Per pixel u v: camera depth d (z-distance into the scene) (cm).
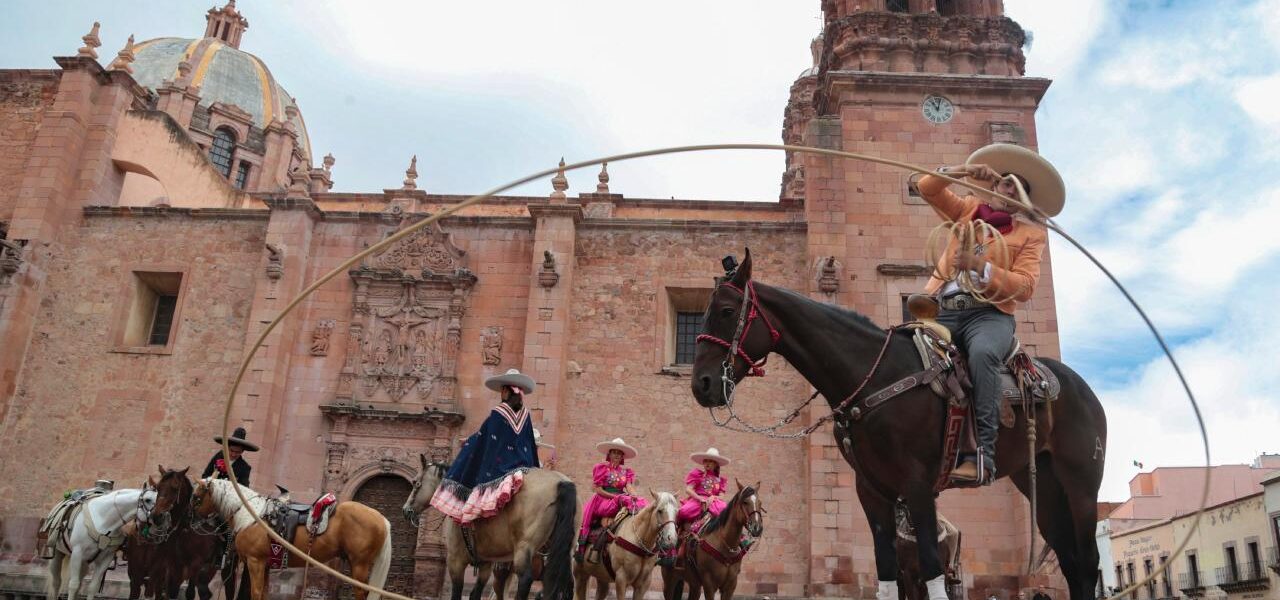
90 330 3222
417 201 3641
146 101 3894
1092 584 723
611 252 3178
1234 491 5941
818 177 3073
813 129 3122
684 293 3142
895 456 662
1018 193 748
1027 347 2841
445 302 3128
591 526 1655
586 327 3088
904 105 3145
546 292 3055
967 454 653
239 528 1480
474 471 1273
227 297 3219
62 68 3572
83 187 3441
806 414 2898
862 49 3288
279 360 3039
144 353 3166
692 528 1739
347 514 1502
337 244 3244
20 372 3158
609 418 2980
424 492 1605
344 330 3134
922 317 734
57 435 3083
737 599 2694
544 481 1238
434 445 2933
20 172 3469
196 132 6925
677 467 2906
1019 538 2648
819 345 701
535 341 2995
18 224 3291
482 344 3078
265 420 2945
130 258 3316
